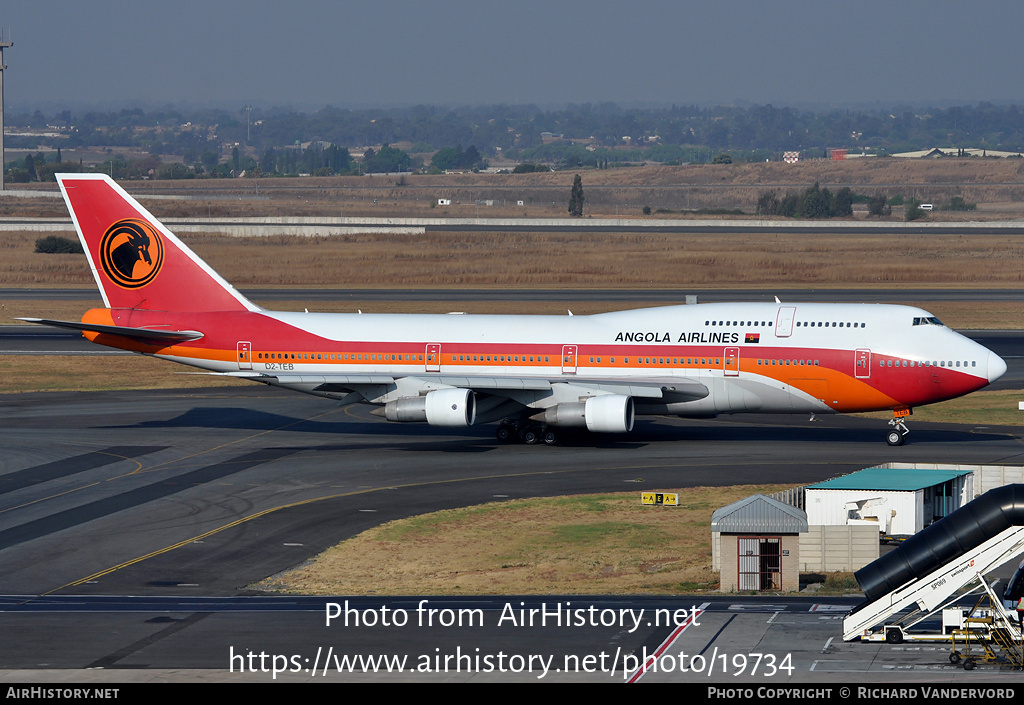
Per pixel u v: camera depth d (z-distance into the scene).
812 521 175.62
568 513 189.88
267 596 144.62
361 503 197.50
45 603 140.88
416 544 171.62
